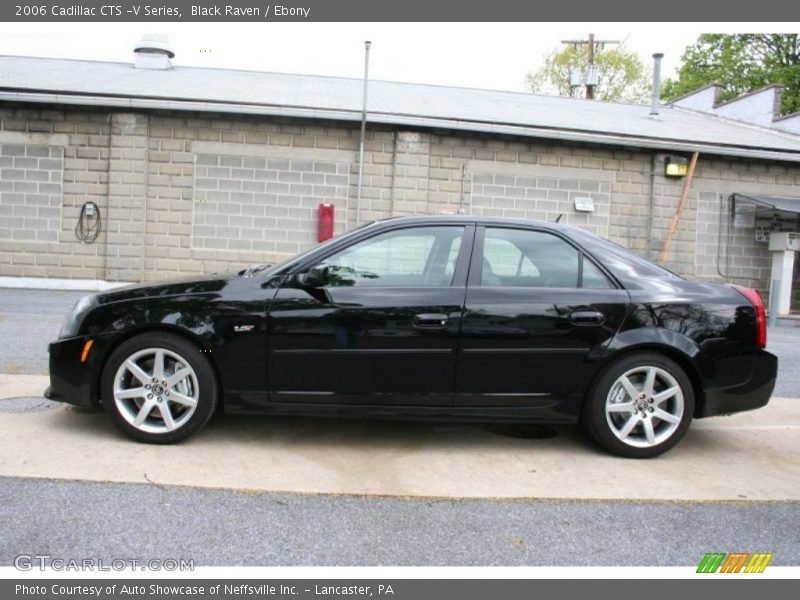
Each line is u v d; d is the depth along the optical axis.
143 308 4.00
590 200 12.50
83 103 11.19
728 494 3.65
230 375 4.00
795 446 4.54
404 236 4.19
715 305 4.18
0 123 11.48
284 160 11.87
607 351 4.05
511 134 11.98
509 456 4.16
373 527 3.11
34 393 5.02
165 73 14.69
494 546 2.97
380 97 13.77
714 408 4.16
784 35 31.05
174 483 3.48
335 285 4.07
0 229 11.64
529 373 4.05
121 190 11.59
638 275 4.23
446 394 4.04
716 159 12.91
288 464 3.85
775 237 12.66
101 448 3.93
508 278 4.15
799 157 12.66
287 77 15.84
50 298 10.34
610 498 3.54
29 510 3.10
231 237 11.89
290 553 2.85
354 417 4.08
